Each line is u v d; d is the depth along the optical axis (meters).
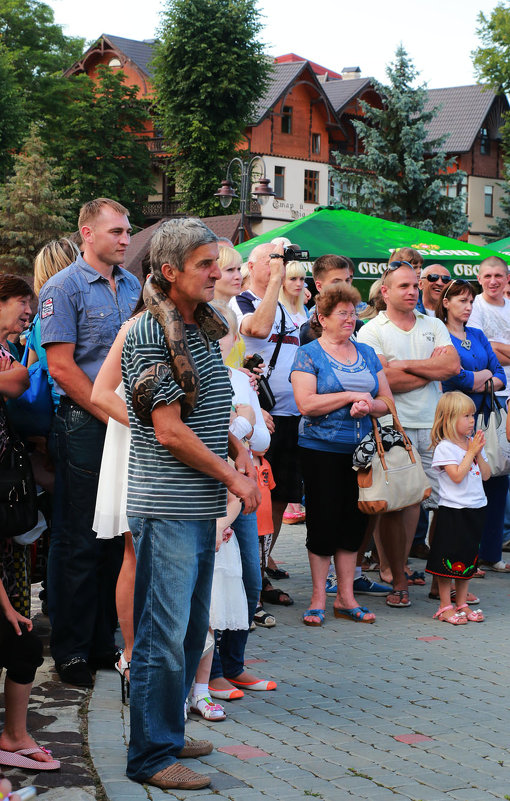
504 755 4.21
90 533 4.98
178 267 3.47
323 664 5.54
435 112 39.12
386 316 7.17
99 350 5.07
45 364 5.10
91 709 4.52
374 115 38.66
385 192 38.22
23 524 4.21
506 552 8.85
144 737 3.68
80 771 3.76
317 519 6.39
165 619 3.62
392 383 7.02
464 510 6.50
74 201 50.25
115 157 56.69
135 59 64.19
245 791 3.69
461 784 3.87
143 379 3.44
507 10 47.12
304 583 7.53
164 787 3.64
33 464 5.18
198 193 47.91
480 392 7.57
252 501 3.59
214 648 4.79
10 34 61.81
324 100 60.22
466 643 6.04
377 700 4.92
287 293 7.42
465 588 6.63
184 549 3.60
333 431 6.30
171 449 3.49
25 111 50.78
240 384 5.19
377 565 8.05
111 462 4.41
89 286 5.09
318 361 6.37
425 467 7.14
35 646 3.76
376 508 6.22
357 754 4.17
